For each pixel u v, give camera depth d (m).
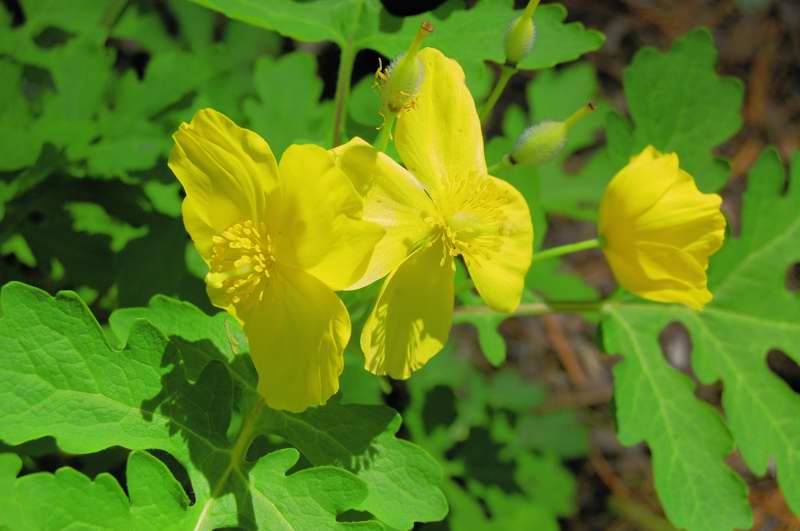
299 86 0.31
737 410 0.27
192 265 0.30
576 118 0.24
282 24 0.26
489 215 0.24
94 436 0.22
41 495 0.21
